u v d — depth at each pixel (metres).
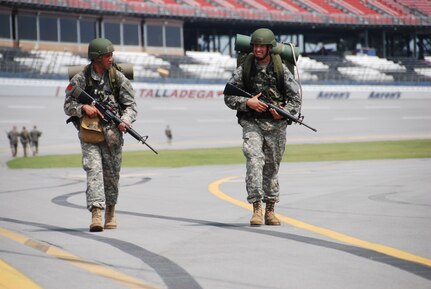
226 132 176.88
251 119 26.52
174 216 29.81
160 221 28.09
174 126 181.38
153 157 105.69
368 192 38.16
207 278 16.83
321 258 19.19
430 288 15.53
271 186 26.42
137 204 35.34
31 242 22.47
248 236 23.30
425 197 34.97
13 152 125.00
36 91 183.38
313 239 22.42
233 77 26.64
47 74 188.00
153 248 21.22
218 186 46.28
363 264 18.28
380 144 136.88
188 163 88.94
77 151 135.75
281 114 26.08
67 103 25.78
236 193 40.81
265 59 26.38
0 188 48.62
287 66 26.72
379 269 17.64
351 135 177.12
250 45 26.59
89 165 25.50
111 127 25.59
